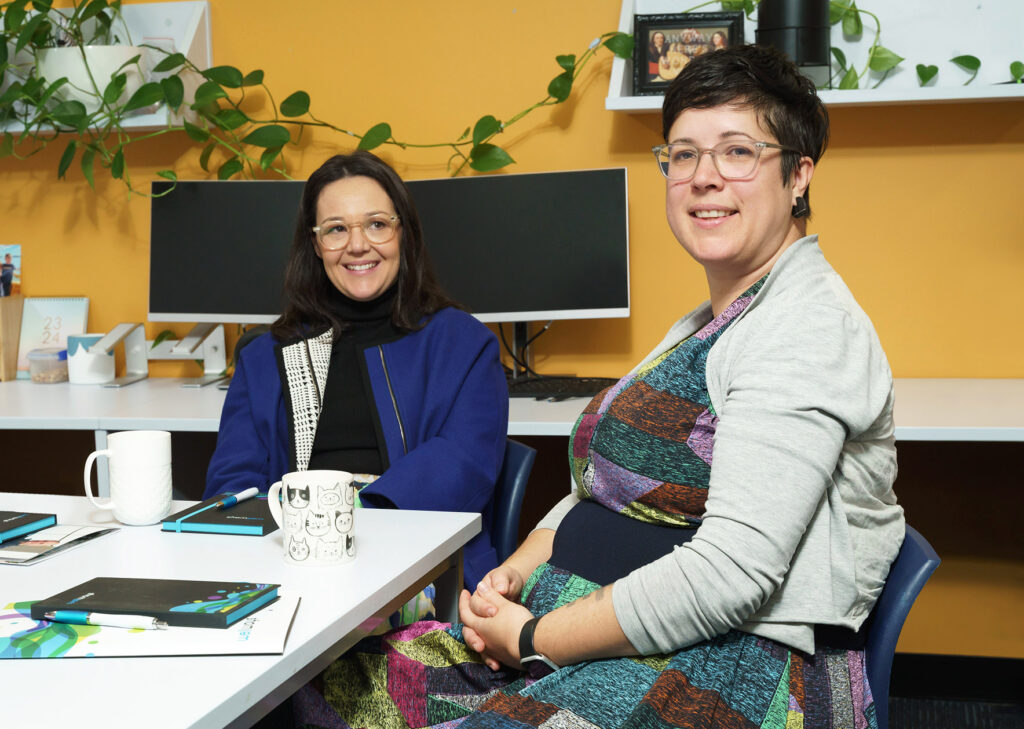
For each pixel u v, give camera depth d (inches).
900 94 89.0
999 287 96.0
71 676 30.5
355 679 46.7
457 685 46.4
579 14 102.0
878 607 43.8
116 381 108.7
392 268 74.5
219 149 111.0
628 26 97.4
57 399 96.3
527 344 103.0
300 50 108.3
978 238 96.0
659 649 40.7
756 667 40.8
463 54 104.7
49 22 107.8
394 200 74.9
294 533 42.1
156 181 106.4
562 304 98.0
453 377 72.0
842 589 41.9
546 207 98.0
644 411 46.5
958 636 98.3
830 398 40.0
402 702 46.1
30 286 117.0
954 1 94.4
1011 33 93.5
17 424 84.8
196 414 85.3
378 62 106.7
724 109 46.9
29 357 110.3
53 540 45.1
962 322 97.0
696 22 95.2
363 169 74.4
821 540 41.4
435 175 106.4
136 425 83.9
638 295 103.2
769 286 44.9
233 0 109.2
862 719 41.4
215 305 105.7
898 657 99.3
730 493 39.8
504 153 101.9
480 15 104.0
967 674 97.9
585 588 46.9
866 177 97.4
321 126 108.6
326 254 73.7
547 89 103.3
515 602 50.9
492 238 99.4
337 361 74.9
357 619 37.4
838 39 97.5
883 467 43.7
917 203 96.7
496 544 70.2
